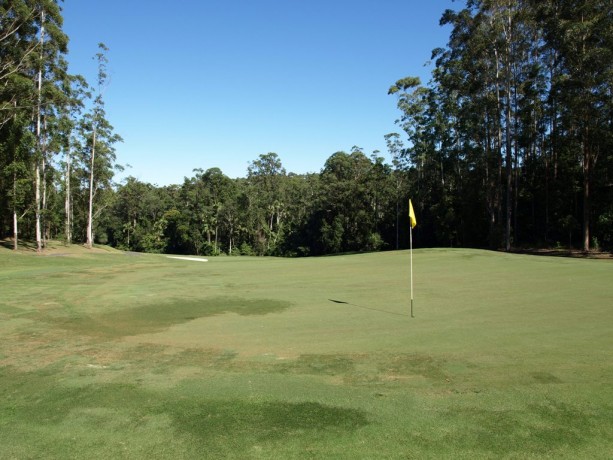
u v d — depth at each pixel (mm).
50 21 32969
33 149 34375
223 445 4277
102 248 46094
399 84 52500
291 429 4586
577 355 6836
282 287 15297
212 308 11594
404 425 4645
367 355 7156
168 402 5324
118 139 48312
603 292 12602
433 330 8695
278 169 83875
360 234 60281
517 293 12781
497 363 6562
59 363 7008
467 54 40594
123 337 8672
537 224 44438
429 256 25578
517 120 42188
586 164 33812
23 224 41094
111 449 4242
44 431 4637
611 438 4320
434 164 52125
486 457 4004
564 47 31828
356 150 64938
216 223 73750
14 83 29594
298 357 7141
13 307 11875
